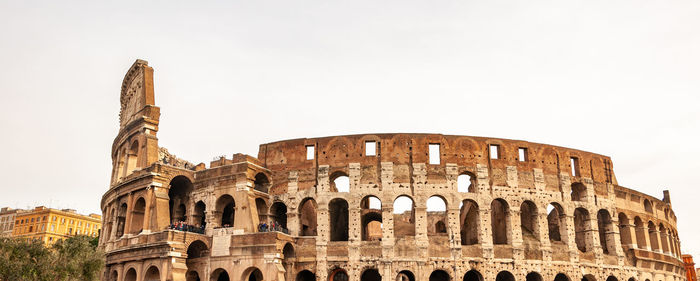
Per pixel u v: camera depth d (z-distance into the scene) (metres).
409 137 81.44
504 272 80.44
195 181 83.12
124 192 84.50
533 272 79.38
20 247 57.38
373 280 84.25
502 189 80.44
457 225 77.25
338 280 80.75
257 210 81.56
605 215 88.62
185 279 72.38
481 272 75.81
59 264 58.88
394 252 75.56
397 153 80.50
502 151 82.81
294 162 82.50
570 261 80.50
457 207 78.00
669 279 95.25
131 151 91.19
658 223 97.50
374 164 80.25
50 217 184.25
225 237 76.00
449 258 75.69
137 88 95.81
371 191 78.75
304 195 80.25
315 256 76.75
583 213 86.25
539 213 81.06
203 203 84.00
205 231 78.94
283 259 76.62
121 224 85.75
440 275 83.62
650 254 90.88
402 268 74.88
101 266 64.19
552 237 91.00
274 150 84.25
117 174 93.81
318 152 82.31
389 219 77.00
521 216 88.62
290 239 76.38
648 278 89.56
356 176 79.69
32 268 55.88
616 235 86.88
